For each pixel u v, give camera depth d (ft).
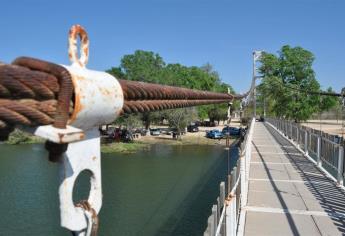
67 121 3.62
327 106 170.19
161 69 184.85
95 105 3.95
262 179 34.53
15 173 87.86
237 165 22.68
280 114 168.76
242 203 25.18
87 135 4.21
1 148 120.16
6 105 3.10
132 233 56.24
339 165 32.22
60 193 3.88
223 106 230.48
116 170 101.91
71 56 4.32
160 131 187.21
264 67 168.55
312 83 165.37
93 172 4.36
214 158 122.21
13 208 64.49
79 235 4.20
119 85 4.54
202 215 63.21
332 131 142.31
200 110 210.18
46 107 3.41
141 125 168.86
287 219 23.43
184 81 210.59
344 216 24.22
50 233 55.42
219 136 159.94
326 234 21.15
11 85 3.10
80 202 4.27
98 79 4.15
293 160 45.47
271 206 26.02
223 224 14.43
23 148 120.26
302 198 28.14
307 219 23.54
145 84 5.74
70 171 3.91
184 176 95.14
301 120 167.63
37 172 88.99
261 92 170.09
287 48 168.35
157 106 6.37
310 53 166.91
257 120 164.25
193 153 134.62
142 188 81.71
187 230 57.16
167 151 139.54
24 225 57.77
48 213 62.44
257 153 51.60
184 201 71.00
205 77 223.10
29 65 3.47
